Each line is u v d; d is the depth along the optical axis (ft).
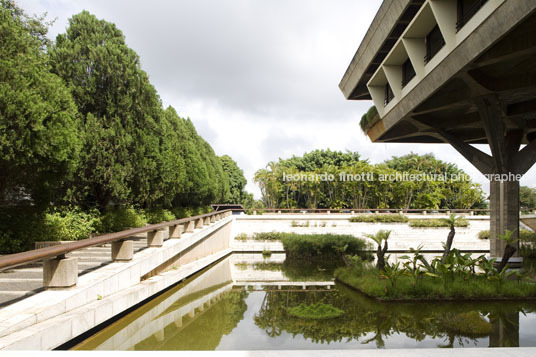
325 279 51.19
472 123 53.67
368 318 30.04
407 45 43.14
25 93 27.35
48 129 29.09
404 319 29.71
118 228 46.75
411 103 46.62
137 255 31.63
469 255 41.16
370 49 50.24
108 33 49.11
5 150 26.40
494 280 38.55
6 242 28.78
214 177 108.47
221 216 80.89
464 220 96.99
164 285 33.60
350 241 76.48
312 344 23.44
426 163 158.20
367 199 151.94
